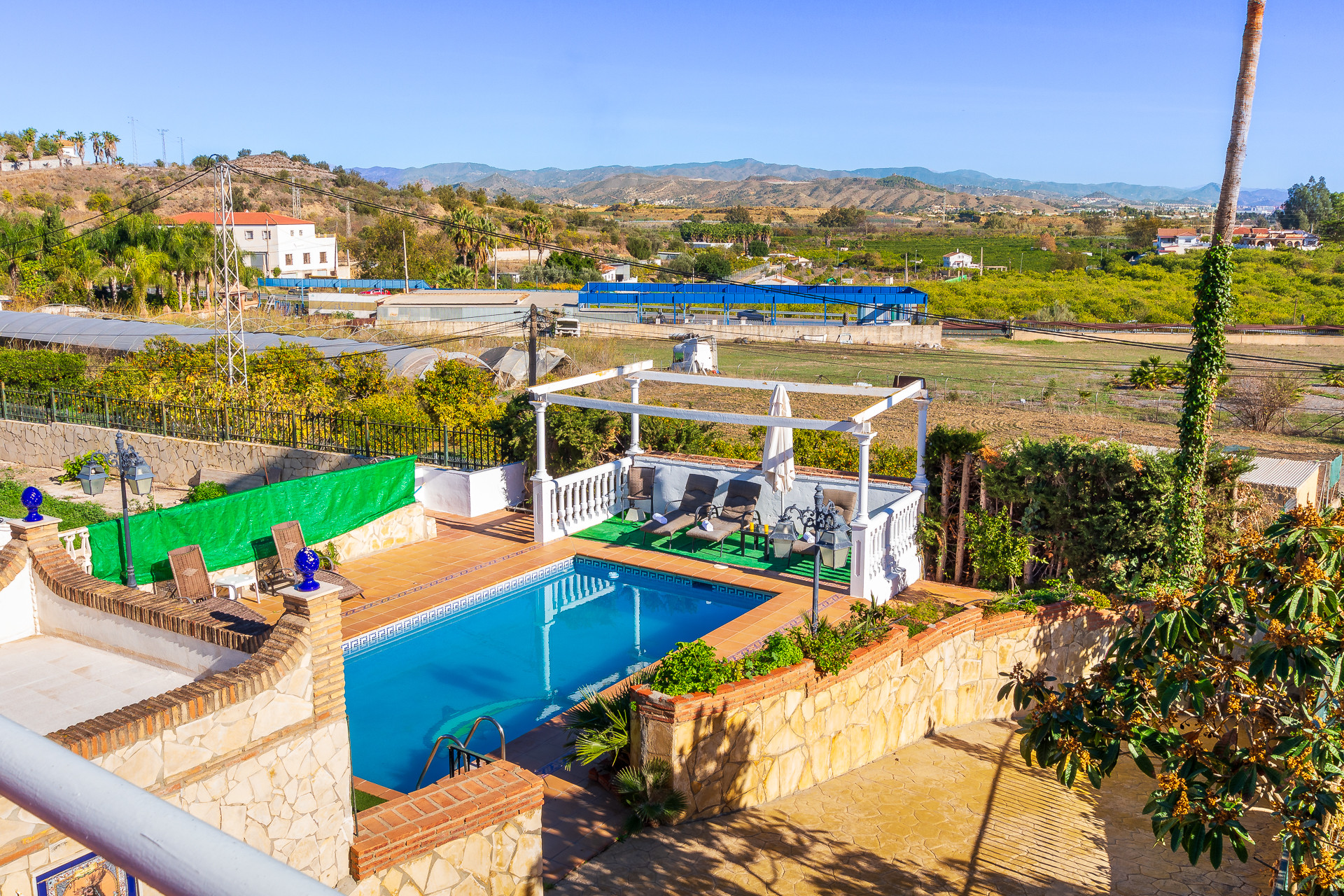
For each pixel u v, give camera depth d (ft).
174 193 431.02
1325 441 117.29
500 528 63.98
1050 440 53.26
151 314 208.54
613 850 29.48
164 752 22.06
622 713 33.17
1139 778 39.34
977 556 51.88
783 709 33.83
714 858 29.55
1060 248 544.21
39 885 19.81
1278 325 236.43
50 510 70.08
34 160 479.00
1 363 106.11
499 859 26.32
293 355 109.29
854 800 34.58
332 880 25.25
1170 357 198.29
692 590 53.88
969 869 30.04
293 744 24.75
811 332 220.23
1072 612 46.21
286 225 317.63
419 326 200.13
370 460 73.46
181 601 30.55
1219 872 31.04
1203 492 50.37
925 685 40.81
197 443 82.64
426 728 37.17
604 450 67.72
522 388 143.23
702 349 147.43
